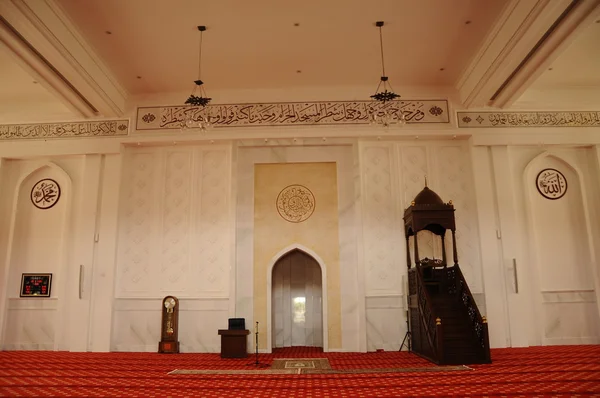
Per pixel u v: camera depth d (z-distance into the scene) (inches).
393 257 313.7
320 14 247.8
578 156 335.0
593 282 317.4
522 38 238.1
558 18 223.0
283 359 263.7
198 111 330.0
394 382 184.5
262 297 304.5
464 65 304.8
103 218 318.3
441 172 327.6
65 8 238.7
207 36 266.5
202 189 328.2
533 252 314.7
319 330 323.3
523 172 327.9
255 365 239.8
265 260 310.2
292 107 328.5
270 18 250.5
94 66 281.4
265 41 272.5
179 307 309.4
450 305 267.3
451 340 243.6
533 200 329.4
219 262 316.5
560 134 325.7
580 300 315.6
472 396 154.5
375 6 242.1
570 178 333.7
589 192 329.7
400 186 324.8
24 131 334.3
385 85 329.7
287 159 323.3
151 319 310.2
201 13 245.6
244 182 320.2
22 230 331.6
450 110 327.3
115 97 315.9
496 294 303.0
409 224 298.4
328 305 303.1
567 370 200.5
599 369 200.2
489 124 325.1
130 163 333.4
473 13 249.0
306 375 206.4
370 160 329.1
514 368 212.4
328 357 271.1
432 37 271.7
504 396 153.5
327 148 324.5
